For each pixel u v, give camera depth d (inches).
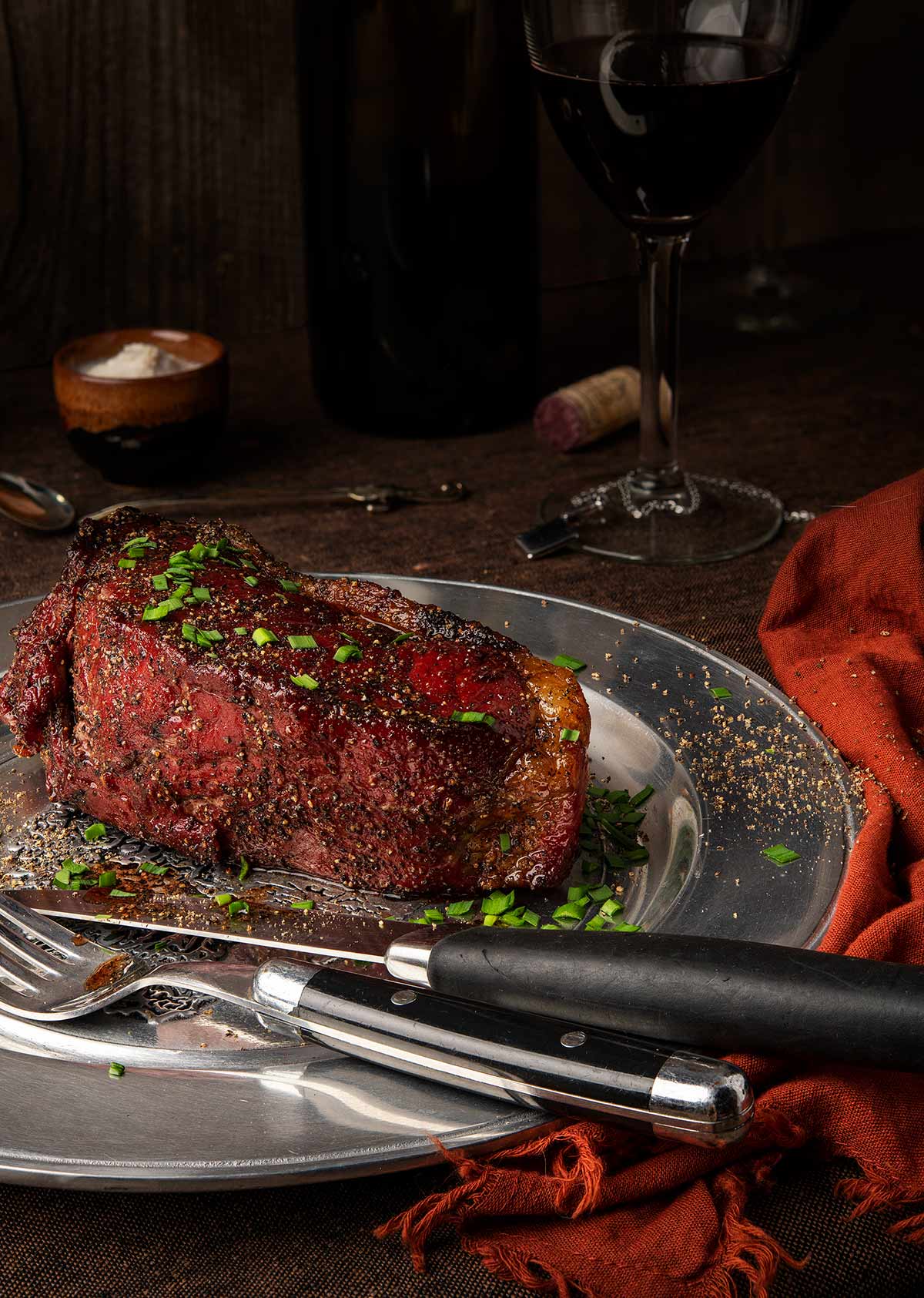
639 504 65.5
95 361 71.1
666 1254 28.1
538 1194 29.0
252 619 39.4
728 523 63.7
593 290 96.3
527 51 60.6
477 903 38.9
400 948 33.1
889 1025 27.8
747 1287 28.6
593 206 95.0
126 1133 29.3
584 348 85.4
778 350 85.8
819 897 36.2
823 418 76.0
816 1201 30.2
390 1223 28.9
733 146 54.1
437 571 60.5
